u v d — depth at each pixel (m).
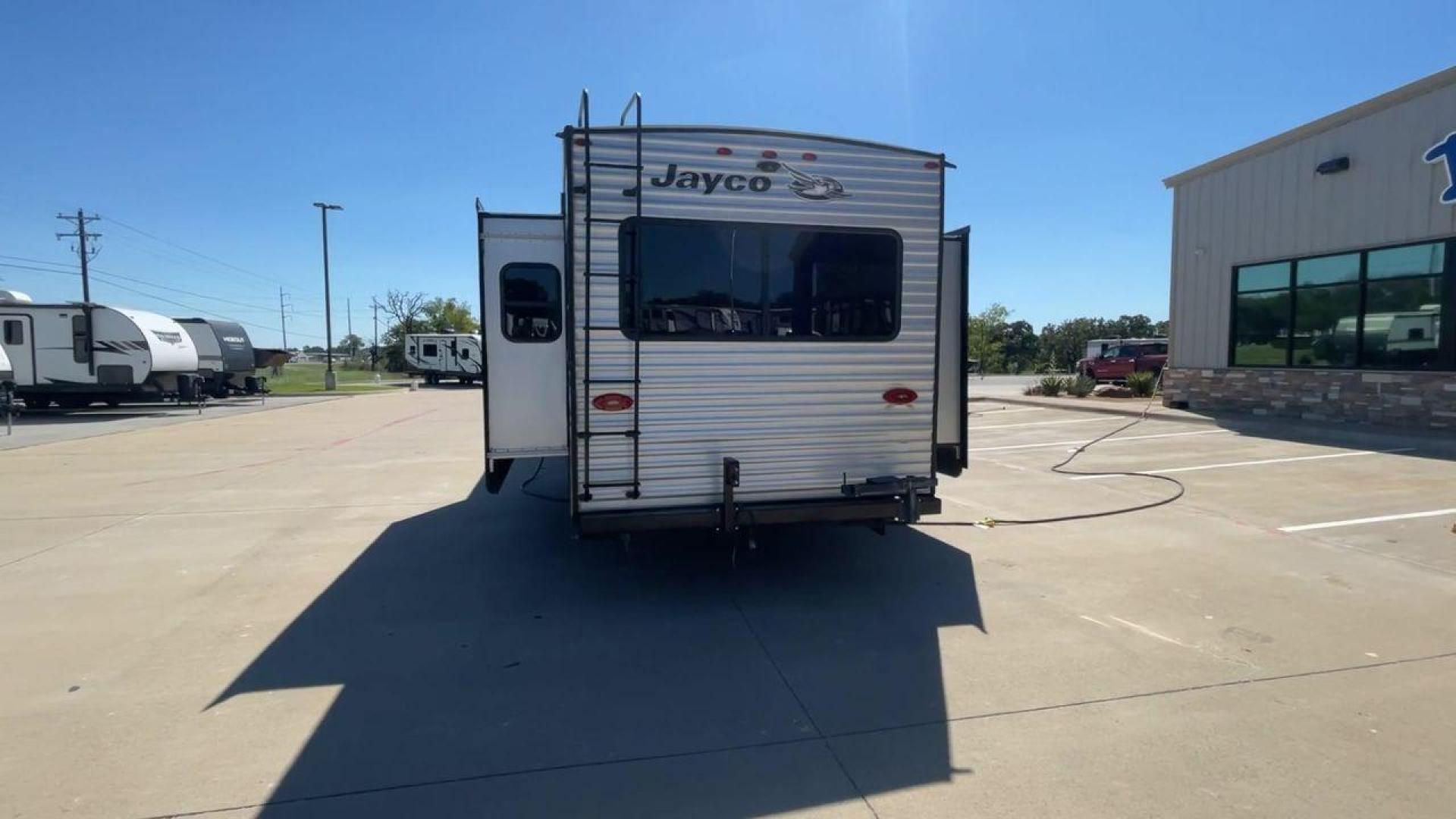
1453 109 11.82
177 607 5.34
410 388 40.97
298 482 10.51
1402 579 5.61
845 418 5.45
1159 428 14.52
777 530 7.33
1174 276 17.25
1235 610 5.07
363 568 6.25
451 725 3.67
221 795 3.09
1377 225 12.95
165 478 10.83
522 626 4.95
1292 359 14.65
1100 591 5.50
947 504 8.35
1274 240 14.81
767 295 5.22
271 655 4.49
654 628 4.89
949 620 4.97
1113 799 3.04
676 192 5.01
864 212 5.37
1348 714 3.69
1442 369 12.15
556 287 5.87
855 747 3.46
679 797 3.09
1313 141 14.02
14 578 6.01
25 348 20.89
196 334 26.48
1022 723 3.65
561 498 8.00
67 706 3.86
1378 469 9.51
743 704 3.87
